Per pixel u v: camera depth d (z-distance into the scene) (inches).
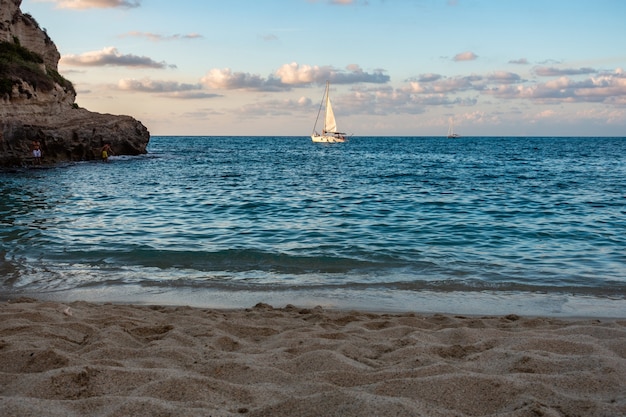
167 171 1550.2
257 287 342.0
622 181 1218.6
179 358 171.5
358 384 142.6
